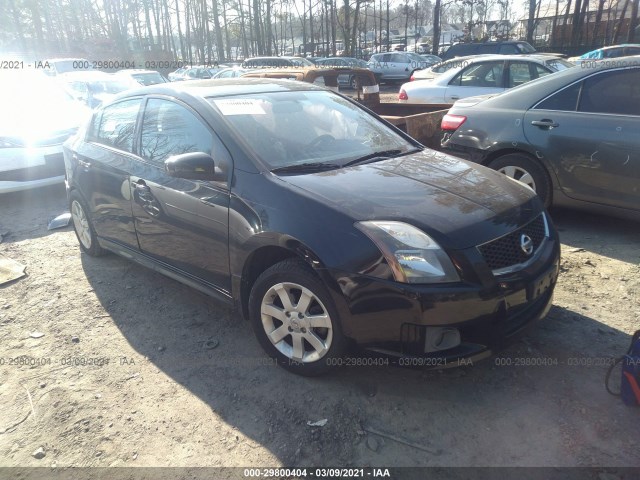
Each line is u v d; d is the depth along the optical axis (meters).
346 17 31.81
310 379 2.92
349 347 2.67
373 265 2.48
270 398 2.79
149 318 3.68
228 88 3.69
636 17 22.86
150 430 2.61
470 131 5.29
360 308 2.52
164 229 3.51
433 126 6.36
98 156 4.14
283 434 2.54
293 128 3.43
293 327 2.85
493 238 2.59
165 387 2.93
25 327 3.64
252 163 3.02
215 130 3.21
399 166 3.25
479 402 2.68
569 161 4.63
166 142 3.56
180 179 3.32
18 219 6.07
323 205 2.68
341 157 3.33
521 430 2.49
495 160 5.18
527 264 2.71
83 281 4.30
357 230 2.55
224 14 37.97
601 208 4.61
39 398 2.88
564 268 4.10
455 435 2.48
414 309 2.42
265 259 3.01
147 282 4.24
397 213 2.61
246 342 3.33
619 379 2.80
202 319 3.64
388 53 25.78
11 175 6.27
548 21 32.09
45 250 5.04
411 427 2.54
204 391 2.88
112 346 3.36
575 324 3.32
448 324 2.44
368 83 7.70
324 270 2.58
